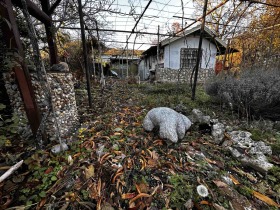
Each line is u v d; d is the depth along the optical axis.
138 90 4.94
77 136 1.74
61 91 1.74
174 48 7.45
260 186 1.12
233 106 2.47
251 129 1.90
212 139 1.72
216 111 2.62
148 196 0.96
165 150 1.48
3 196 0.96
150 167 1.23
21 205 0.91
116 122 2.13
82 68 6.13
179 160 1.34
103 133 1.79
